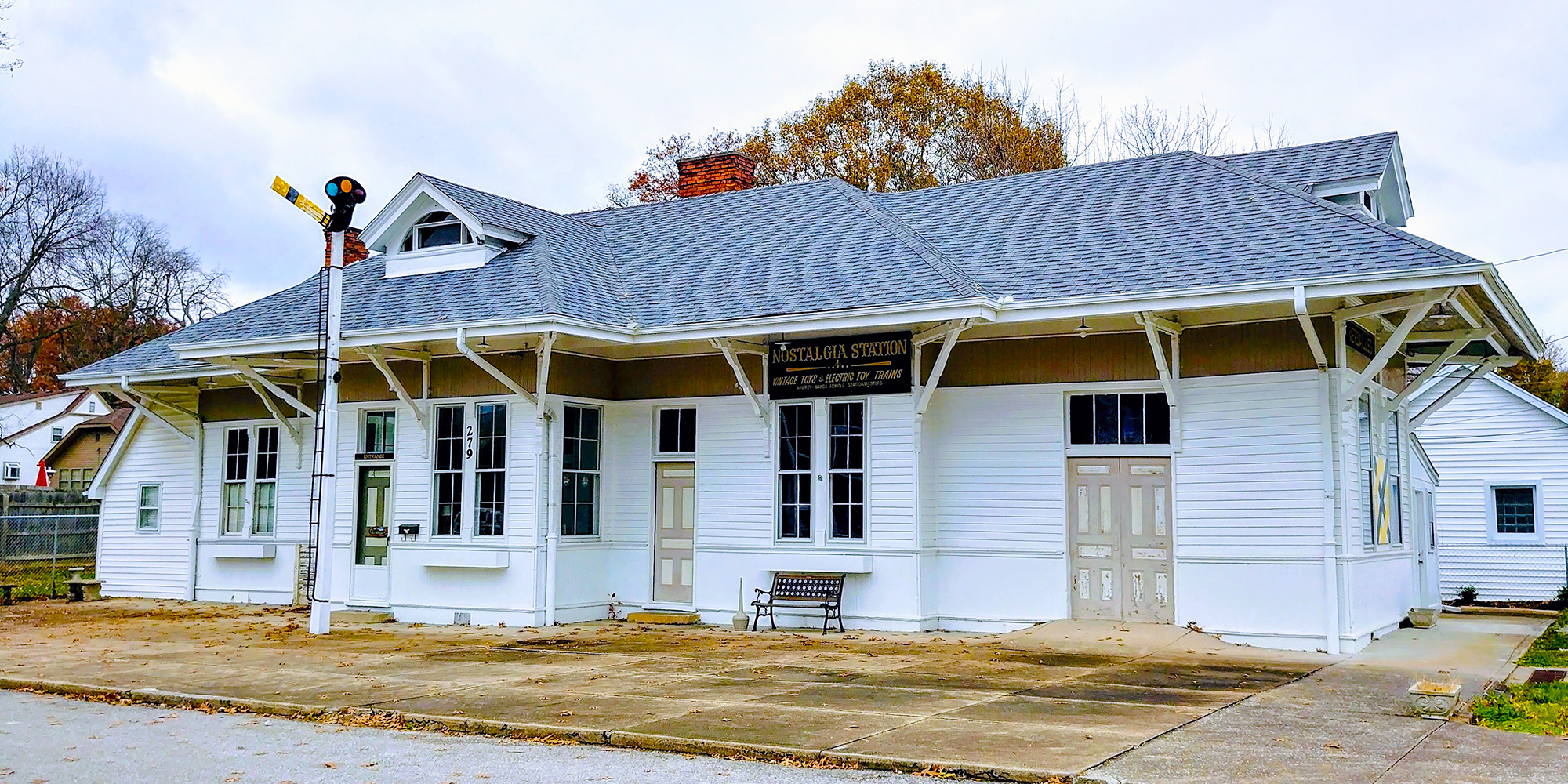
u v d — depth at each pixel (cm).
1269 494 1315
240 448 1948
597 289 1608
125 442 2075
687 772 727
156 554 2017
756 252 1645
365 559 1730
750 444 1573
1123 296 1272
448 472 1642
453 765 750
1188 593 1354
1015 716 884
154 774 732
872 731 822
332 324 1481
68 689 1050
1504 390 2181
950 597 1487
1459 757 745
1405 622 1519
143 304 5012
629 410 1672
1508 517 2169
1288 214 1353
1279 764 723
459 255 1681
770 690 1012
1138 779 682
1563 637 1401
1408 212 1664
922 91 3556
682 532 1631
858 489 1508
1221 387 1352
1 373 5116
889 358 1473
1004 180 1709
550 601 1560
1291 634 1288
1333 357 1297
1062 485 1438
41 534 2948
